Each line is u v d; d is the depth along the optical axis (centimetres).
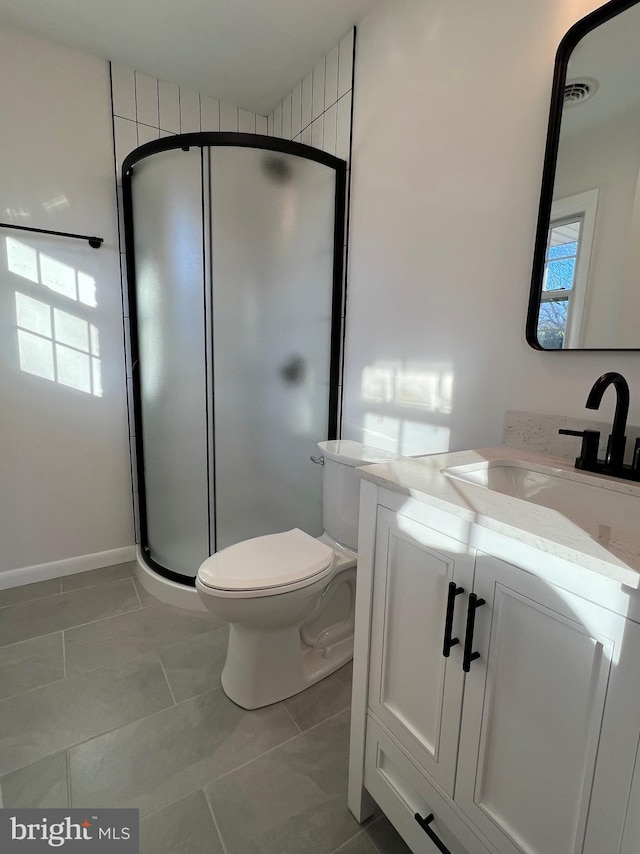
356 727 105
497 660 71
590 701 58
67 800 109
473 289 136
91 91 198
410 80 153
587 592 57
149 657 162
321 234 192
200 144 172
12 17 174
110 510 231
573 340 111
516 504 74
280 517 208
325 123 197
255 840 102
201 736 129
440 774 83
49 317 204
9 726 131
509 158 123
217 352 188
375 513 95
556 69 108
